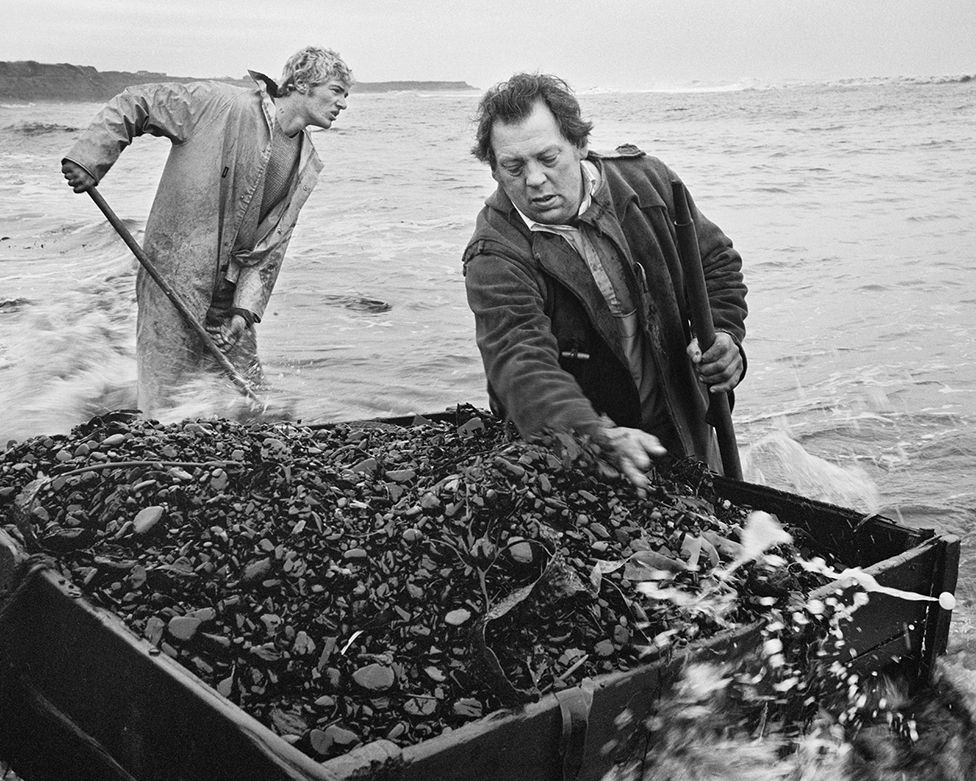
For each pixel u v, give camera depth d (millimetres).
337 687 2232
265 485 2729
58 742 2475
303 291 9852
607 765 2229
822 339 7945
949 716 2871
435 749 1906
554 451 2875
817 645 2531
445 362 7402
